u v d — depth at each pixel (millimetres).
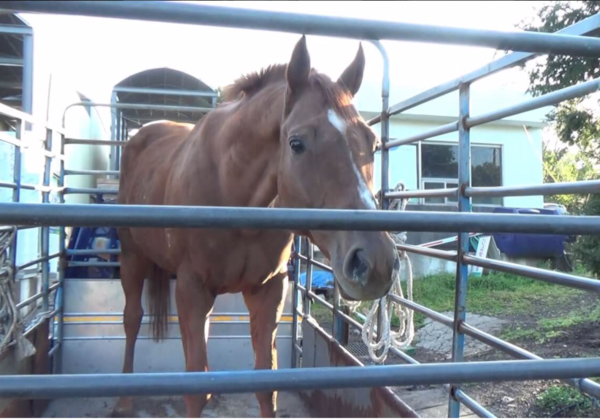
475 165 9594
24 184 2955
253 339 2709
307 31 962
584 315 6332
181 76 5453
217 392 912
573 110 6000
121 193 3779
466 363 981
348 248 1528
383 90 2744
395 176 9055
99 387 885
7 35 6020
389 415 2143
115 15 879
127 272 3426
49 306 3580
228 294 3719
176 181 2672
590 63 5602
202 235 2357
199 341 2465
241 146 2252
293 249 3910
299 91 1862
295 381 931
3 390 861
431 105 9156
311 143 1710
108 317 3701
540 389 4105
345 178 1646
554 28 6418
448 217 962
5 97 7633
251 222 913
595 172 7402
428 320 6555
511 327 5980
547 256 9281
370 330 2611
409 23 989
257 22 932
